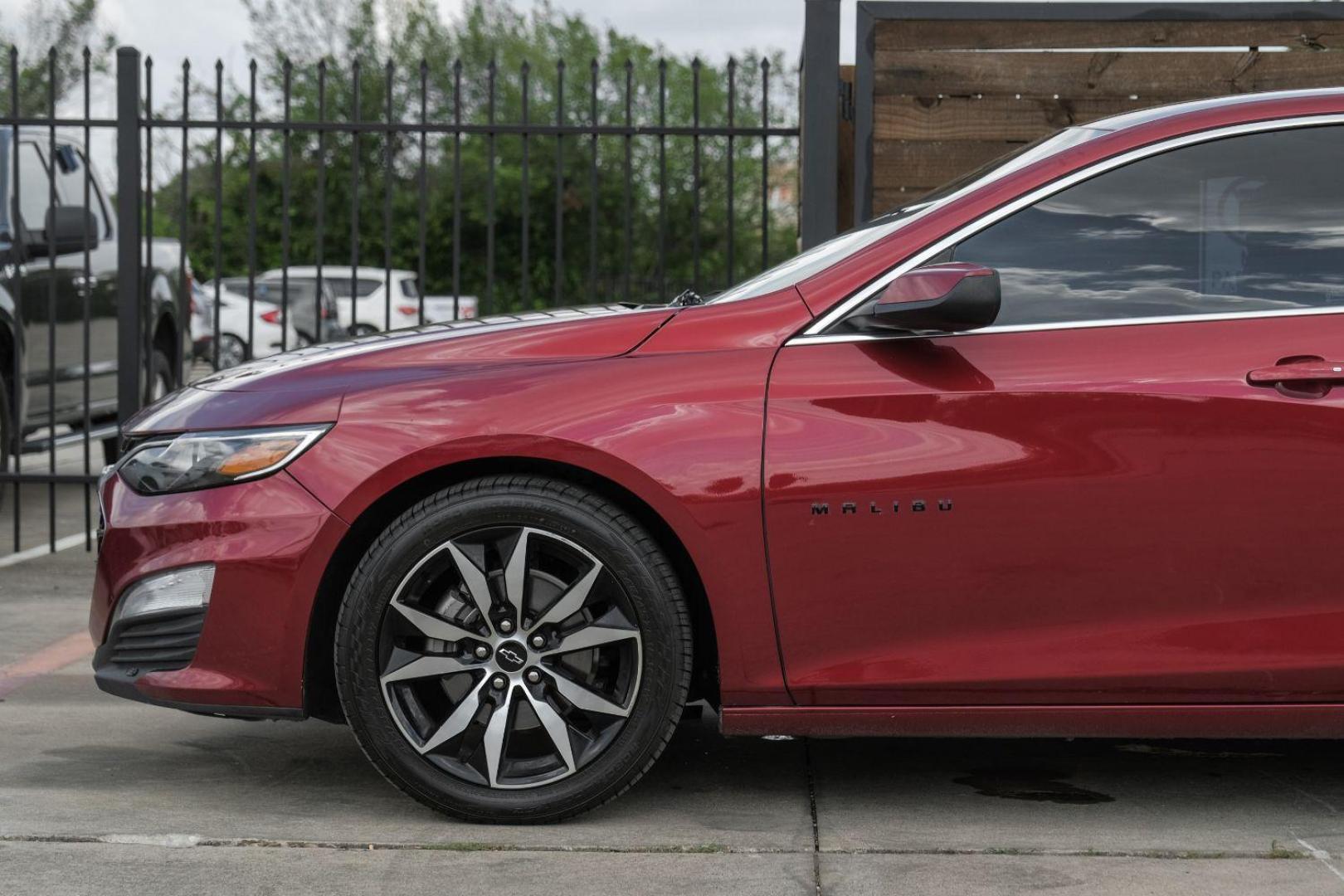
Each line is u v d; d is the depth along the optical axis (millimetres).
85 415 6574
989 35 5895
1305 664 2947
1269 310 3012
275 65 30062
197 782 3459
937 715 3018
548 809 3051
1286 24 5824
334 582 3111
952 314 2854
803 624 2977
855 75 5938
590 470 2980
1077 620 2967
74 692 4398
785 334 3037
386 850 2932
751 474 2949
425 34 37812
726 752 3727
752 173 29609
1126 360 2969
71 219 7848
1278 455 2918
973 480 2939
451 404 3012
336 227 28984
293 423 3045
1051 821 3156
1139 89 5875
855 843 2992
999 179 3154
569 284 30969
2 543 7410
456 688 3123
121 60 6473
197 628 3059
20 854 2902
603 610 3084
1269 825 3123
